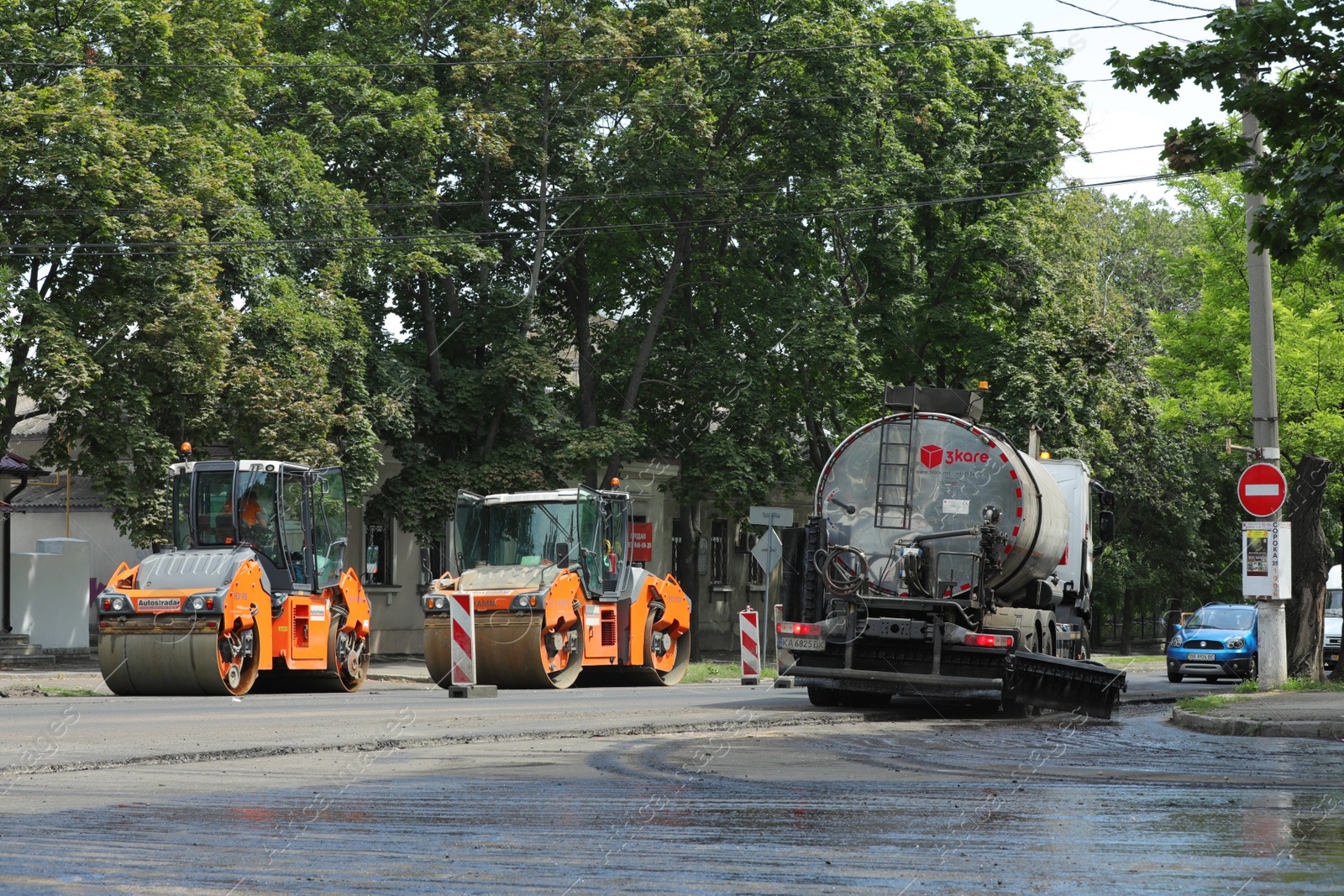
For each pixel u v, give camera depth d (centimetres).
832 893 916
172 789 1495
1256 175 2086
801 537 3144
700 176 6378
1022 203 6962
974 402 3133
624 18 6278
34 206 4725
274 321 5156
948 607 3009
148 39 5106
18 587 5688
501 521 4200
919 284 6831
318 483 3900
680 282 6862
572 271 6838
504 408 6209
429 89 5972
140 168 4844
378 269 5934
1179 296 9625
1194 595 9869
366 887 931
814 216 6450
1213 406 5150
